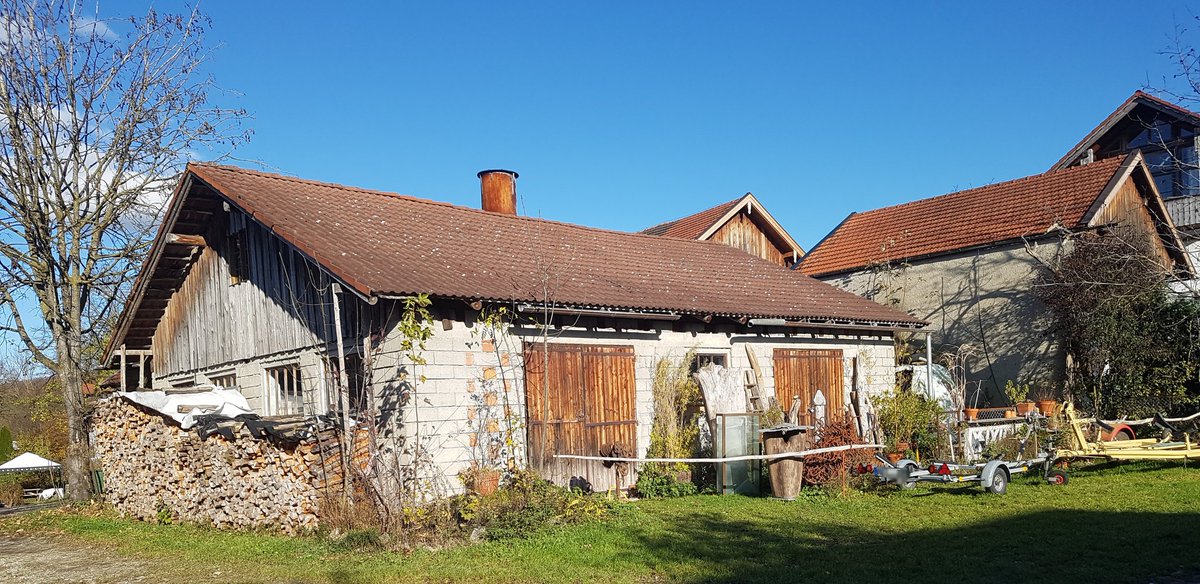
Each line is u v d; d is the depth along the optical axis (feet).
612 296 42.32
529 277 42.06
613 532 30.19
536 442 38.47
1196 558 23.65
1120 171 64.75
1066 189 66.85
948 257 68.90
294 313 42.22
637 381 43.39
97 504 47.91
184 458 39.11
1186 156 75.00
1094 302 57.47
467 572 25.38
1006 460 42.55
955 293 68.23
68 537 38.17
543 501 32.99
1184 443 42.01
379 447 33.45
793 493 37.22
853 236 79.56
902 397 50.88
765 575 23.81
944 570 23.43
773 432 37.93
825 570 24.03
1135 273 56.44
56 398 84.48
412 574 25.57
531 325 39.32
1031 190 69.56
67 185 60.29
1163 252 68.23
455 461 35.81
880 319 53.93
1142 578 22.09
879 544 27.35
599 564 25.85
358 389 37.96
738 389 43.16
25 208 57.57
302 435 32.65
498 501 32.86
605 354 42.09
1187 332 54.03
